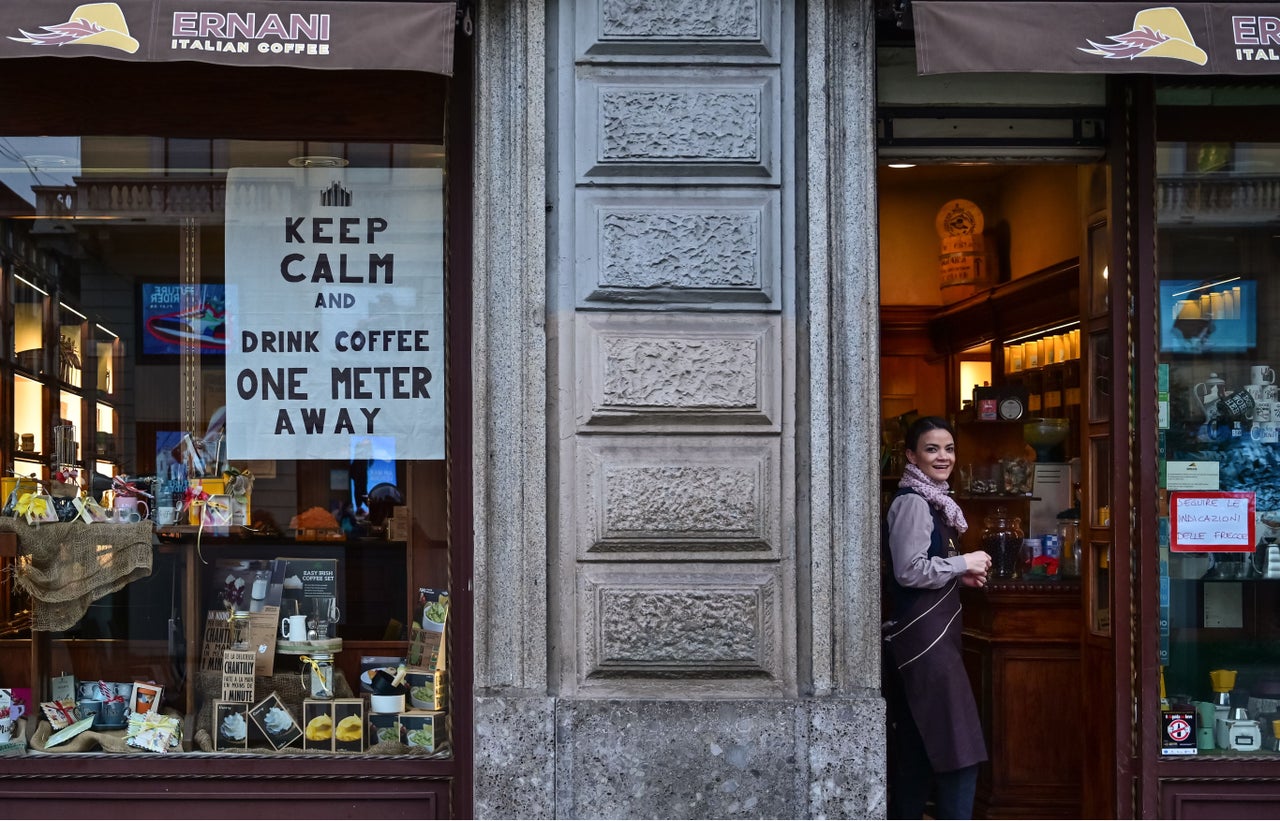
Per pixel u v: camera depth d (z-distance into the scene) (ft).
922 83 17.97
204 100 17.74
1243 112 18.15
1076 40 15.65
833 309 16.43
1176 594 17.85
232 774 16.99
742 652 16.20
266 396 17.62
